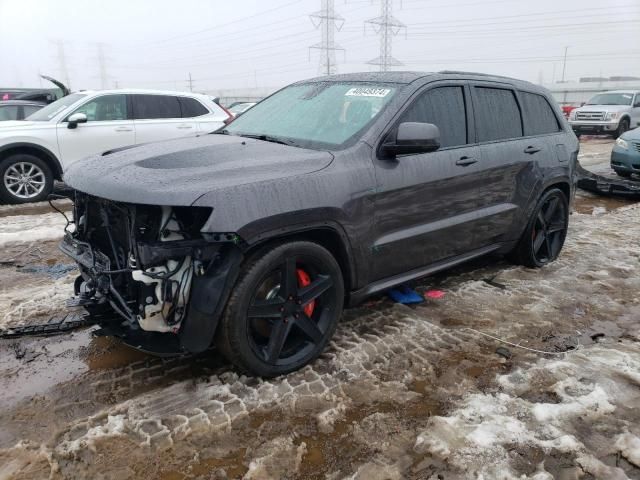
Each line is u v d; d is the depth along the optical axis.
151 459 2.42
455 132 4.01
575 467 2.44
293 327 3.19
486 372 3.24
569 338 3.73
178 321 2.77
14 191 8.04
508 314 4.08
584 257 5.54
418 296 4.29
